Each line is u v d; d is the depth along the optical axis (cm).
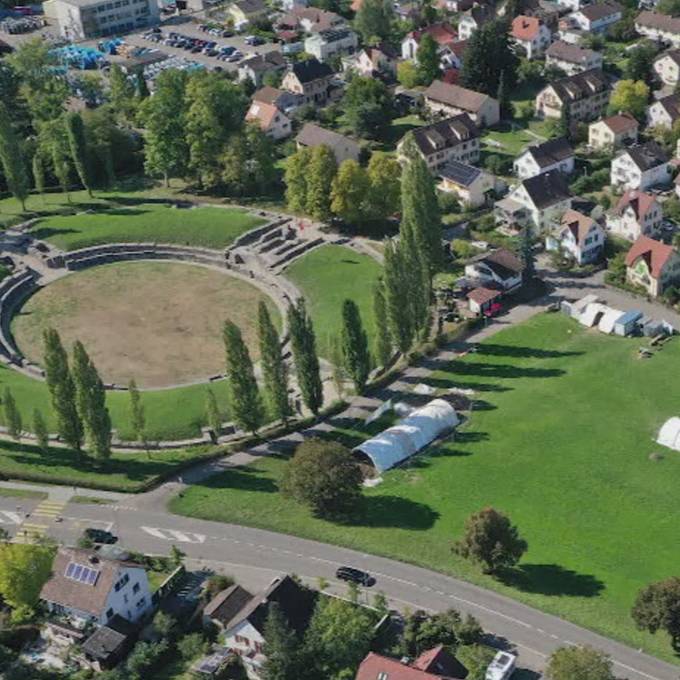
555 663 11538
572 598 13238
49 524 15162
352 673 11994
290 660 11750
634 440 16388
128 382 18938
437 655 11812
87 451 16762
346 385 18462
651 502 14975
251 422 16625
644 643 12500
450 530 14588
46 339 15688
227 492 15700
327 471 14788
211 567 14150
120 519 15200
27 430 17388
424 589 13525
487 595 13375
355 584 13538
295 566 14075
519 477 15662
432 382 18325
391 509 15138
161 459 16575
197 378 18975
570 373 18288
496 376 18388
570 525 14588
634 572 13612
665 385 17762
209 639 12900
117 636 12756
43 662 12769
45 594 13112
